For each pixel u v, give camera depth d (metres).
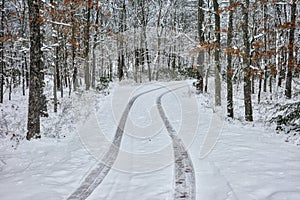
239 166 7.28
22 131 12.89
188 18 40.59
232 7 13.98
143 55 42.75
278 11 24.50
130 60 45.66
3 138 11.48
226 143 9.69
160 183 6.45
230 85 15.30
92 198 5.84
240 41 21.14
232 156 8.18
